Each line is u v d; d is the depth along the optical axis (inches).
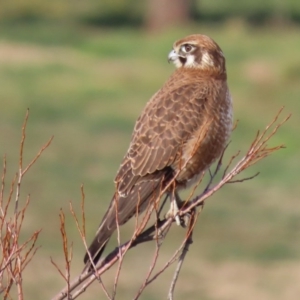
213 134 374.0
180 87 382.6
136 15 2016.5
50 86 1264.8
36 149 991.0
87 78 1316.4
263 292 666.8
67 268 287.4
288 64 1320.1
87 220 788.6
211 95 378.9
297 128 1080.2
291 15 1945.1
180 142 368.8
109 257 306.8
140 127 376.5
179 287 674.2
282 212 817.5
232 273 698.8
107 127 1088.2
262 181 890.7
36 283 660.7
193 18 1950.1
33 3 1969.7
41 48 1540.4
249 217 807.7
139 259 713.0
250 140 1026.1
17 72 1333.7
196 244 749.3
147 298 655.8
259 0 2021.4
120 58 1503.4
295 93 1220.5
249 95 1215.6
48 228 764.0
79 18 1951.3
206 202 832.3
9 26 1771.7
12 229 298.7
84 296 650.8
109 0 2059.5
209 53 395.2
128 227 753.0
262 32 1797.5
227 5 2027.6
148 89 1280.8
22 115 1127.6
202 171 374.0
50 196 842.8
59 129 1075.3
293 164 938.1
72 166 936.3
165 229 308.8
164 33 1801.2
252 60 1450.5
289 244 751.7
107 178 900.0
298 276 691.4
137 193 359.3
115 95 1235.9
